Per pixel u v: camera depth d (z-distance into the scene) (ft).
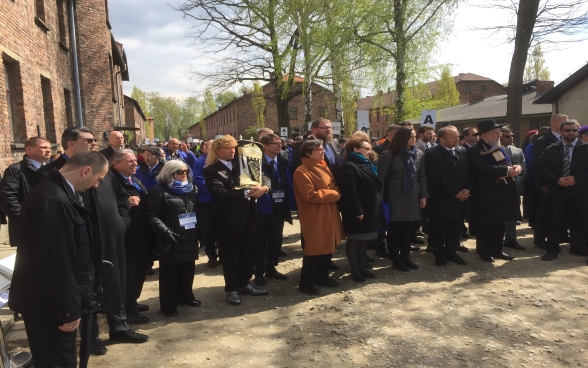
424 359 11.05
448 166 18.30
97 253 8.96
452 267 18.90
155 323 13.97
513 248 21.67
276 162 18.58
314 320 13.88
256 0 65.26
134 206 13.56
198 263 21.49
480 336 12.21
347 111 63.10
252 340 12.58
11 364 10.87
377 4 48.57
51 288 7.43
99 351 11.84
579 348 11.33
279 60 64.23
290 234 27.40
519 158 23.00
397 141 18.24
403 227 18.58
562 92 54.24
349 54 53.47
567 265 18.69
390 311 14.28
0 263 10.57
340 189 16.74
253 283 17.75
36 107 30.32
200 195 20.56
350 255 17.48
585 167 18.56
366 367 10.78
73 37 42.86
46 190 7.72
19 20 27.07
